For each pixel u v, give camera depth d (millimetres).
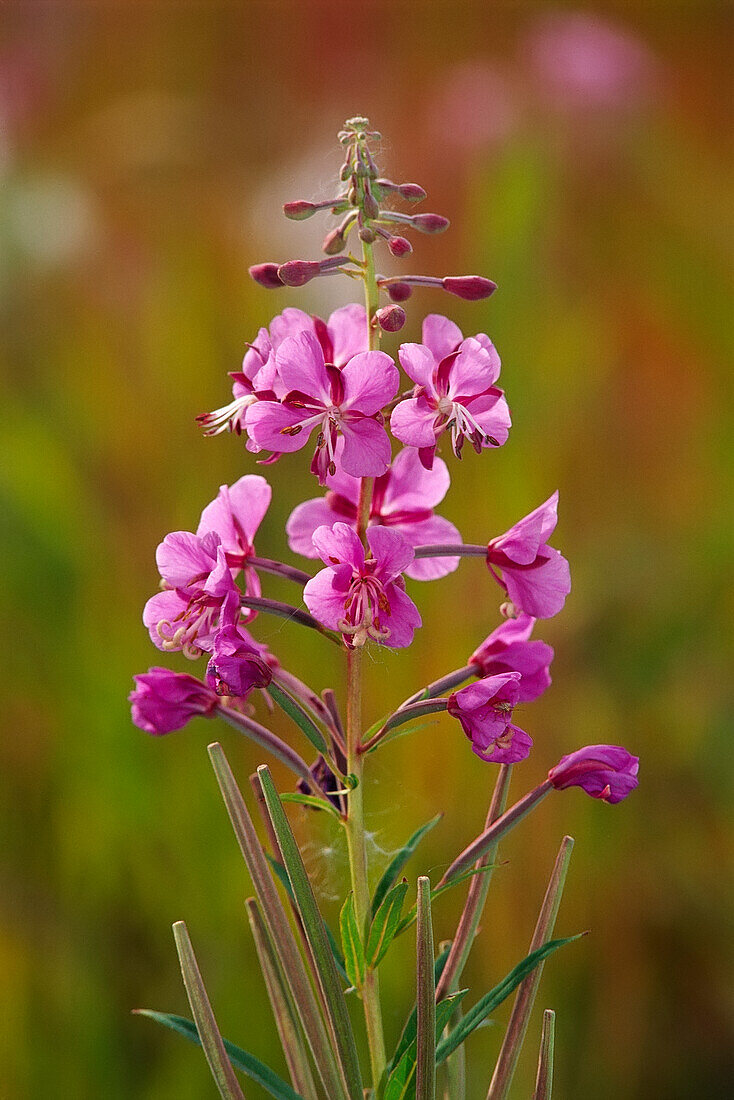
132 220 1453
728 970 1180
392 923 834
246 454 1324
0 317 1380
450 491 1281
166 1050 1104
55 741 1195
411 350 829
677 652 1295
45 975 1112
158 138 1453
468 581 1239
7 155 1456
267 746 853
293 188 1375
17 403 1320
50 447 1284
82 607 1244
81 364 1367
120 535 1281
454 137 1408
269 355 838
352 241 1296
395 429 829
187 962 830
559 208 1434
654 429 1418
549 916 844
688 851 1224
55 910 1147
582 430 1377
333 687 1212
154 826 1164
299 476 1308
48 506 1243
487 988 1121
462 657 1205
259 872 840
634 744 1261
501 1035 1102
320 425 830
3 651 1220
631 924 1190
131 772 1177
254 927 863
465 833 1171
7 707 1212
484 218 1351
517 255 1340
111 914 1144
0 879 1151
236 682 827
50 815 1182
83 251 1420
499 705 834
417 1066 819
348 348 855
